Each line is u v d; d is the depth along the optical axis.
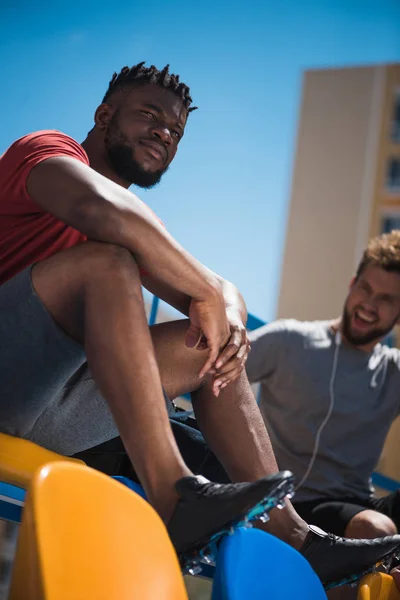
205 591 1.47
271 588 1.02
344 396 2.29
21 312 1.13
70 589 0.76
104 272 1.09
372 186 21.03
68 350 1.14
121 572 0.81
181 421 1.65
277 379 2.31
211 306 1.24
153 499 1.05
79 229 1.16
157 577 0.84
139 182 1.57
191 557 1.05
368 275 2.35
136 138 1.54
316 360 2.31
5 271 1.35
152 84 1.57
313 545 1.33
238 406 1.35
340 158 21.48
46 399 1.17
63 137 1.30
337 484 2.21
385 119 21.23
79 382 1.23
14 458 1.11
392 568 1.49
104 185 1.17
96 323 1.08
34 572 0.75
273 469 1.35
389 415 2.36
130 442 1.06
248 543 1.02
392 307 2.32
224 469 1.48
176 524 1.03
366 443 2.30
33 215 1.34
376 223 21.03
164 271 1.19
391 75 21.52
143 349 1.08
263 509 1.02
